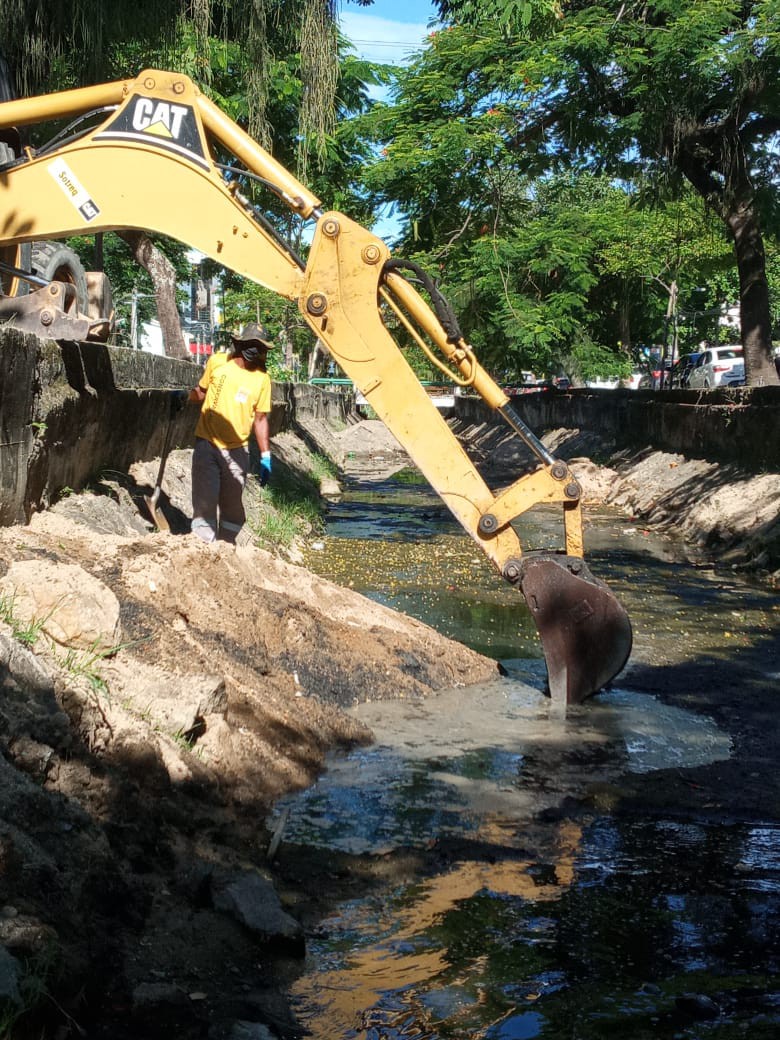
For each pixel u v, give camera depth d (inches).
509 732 263.7
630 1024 139.8
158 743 197.8
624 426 1004.6
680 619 398.9
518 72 779.4
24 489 292.5
